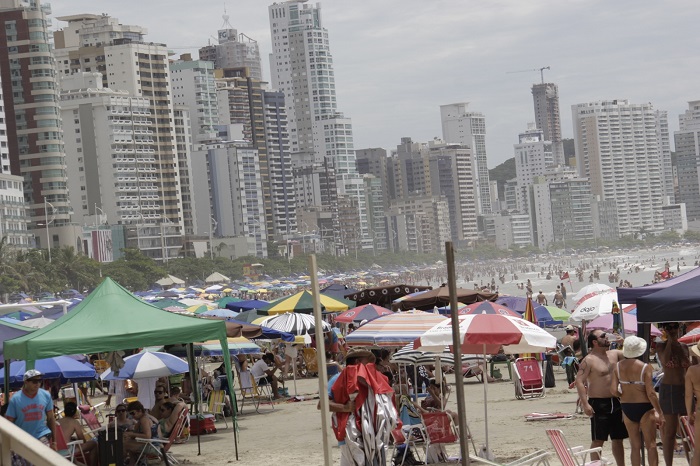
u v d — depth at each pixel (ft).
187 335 55.62
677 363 41.91
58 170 655.76
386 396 39.19
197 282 648.38
